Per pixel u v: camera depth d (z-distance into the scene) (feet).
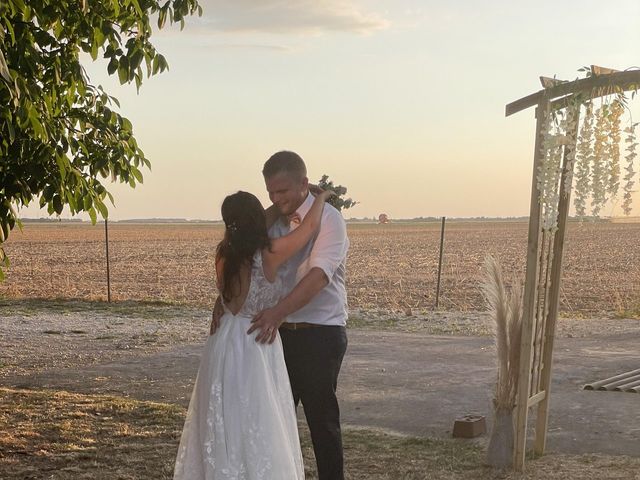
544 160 18.62
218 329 14.96
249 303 14.78
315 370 15.72
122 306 60.95
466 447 22.21
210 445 14.33
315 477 19.57
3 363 36.94
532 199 19.15
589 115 18.43
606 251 143.74
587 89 18.13
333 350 15.83
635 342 41.78
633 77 17.81
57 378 33.27
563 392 29.09
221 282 14.88
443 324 50.88
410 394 29.66
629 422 24.47
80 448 21.85
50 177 20.58
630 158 18.37
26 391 29.86
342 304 16.08
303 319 15.72
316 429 15.89
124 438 22.97
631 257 126.72
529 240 19.29
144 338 45.03
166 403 28.37
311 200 16.21
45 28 20.93
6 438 22.65
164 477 19.40
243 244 14.71
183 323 51.98
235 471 14.17
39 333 46.96
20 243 220.84
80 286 81.97
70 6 20.62
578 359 36.42
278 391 14.84
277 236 16.19
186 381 32.50
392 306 62.18
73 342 43.60
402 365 35.91
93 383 32.17
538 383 20.98
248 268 14.73
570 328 48.16
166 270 108.88
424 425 25.08
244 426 14.29
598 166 18.42
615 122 18.29
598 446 21.99
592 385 29.25
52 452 21.44
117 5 20.51
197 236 284.82
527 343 19.47
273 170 15.47
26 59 19.15
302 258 15.94
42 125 19.12
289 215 15.88
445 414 26.48
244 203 14.90
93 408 26.73
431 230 349.41
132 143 22.75
